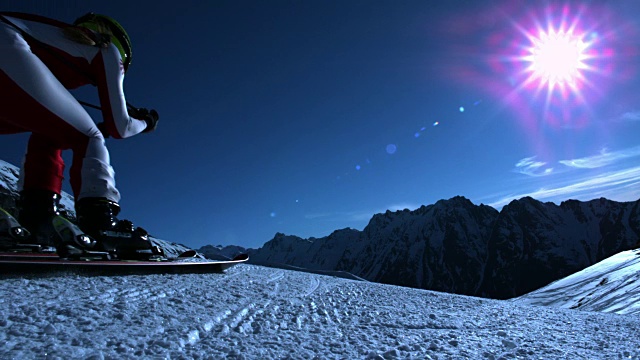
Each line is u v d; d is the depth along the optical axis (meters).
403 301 6.40
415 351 3.06
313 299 5.31
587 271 122.19
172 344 2.49
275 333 3.23
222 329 3.10
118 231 4.89
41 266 3.80
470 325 4.68
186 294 4.20
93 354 2.10
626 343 4.38
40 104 4.15
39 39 4.16
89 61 4.53
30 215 4.54
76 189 4.70
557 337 4.39
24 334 2.26
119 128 4.78
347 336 3.40
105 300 3.34
